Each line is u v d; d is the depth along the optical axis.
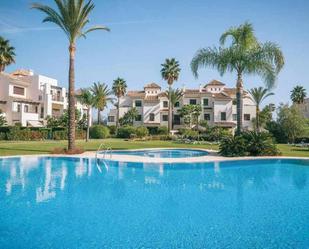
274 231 6.26
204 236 5.96
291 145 33.28
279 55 20.05
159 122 54.59
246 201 8.82
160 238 5.84
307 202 8.71
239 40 20.44
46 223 6.67
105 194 9.59
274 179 12.63
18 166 15.30
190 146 30.39
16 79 47.22
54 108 53.19
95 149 24.47
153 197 9.26
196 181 12.03
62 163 16.50
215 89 58.69
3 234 6.00
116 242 5.64
